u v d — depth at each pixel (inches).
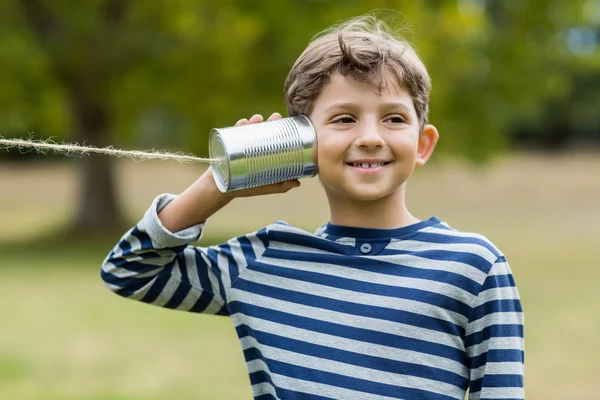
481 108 582.9
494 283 75.1
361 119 75.5
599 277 378.3
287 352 76.8
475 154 588.4
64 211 792.9
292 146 75.3
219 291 82.7
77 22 490.3
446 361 74.0
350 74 75.5
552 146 1668.3
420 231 78.5
